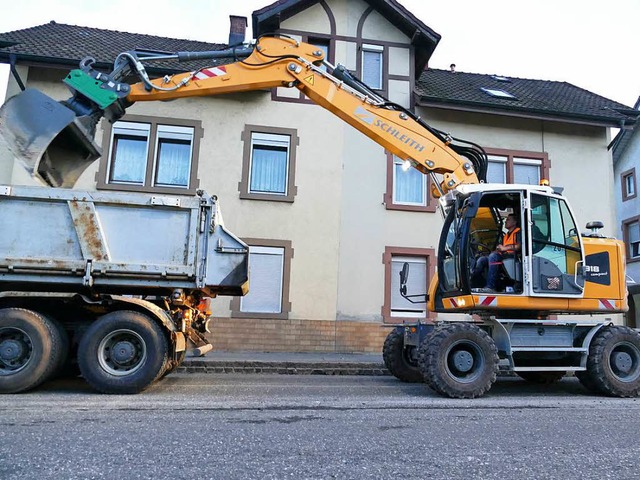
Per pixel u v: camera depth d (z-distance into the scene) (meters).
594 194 14.34
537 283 6.89
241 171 12.84
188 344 6.87
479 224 7.71
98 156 7.22
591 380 7.02
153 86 7.45
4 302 6.35
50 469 3.13
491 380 6.39
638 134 21.61
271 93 13.24
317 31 13.86
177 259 6.46
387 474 3.17
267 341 12.20
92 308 6.38
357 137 13.36
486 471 3.28
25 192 6.24
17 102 6.46
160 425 4.35
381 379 8.49
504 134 14.17
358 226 12.98
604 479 3.16
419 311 13.02
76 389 6.34
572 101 15.46
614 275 7.38
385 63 13.95
